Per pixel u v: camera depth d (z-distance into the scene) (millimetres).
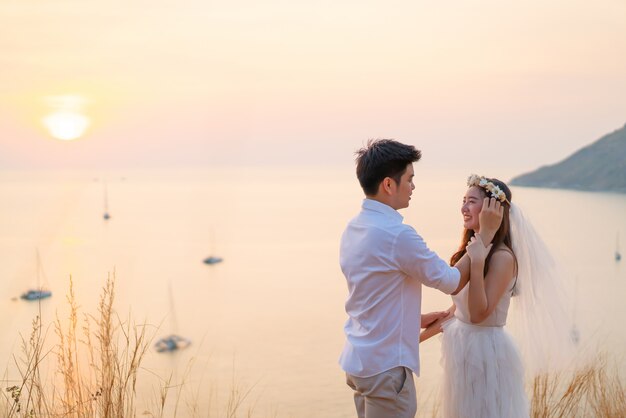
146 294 51344
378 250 2189
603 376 3010
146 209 191375
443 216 128375
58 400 2715
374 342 2234
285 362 24828
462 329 2607
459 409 2588
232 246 100812
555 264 2752
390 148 2230
